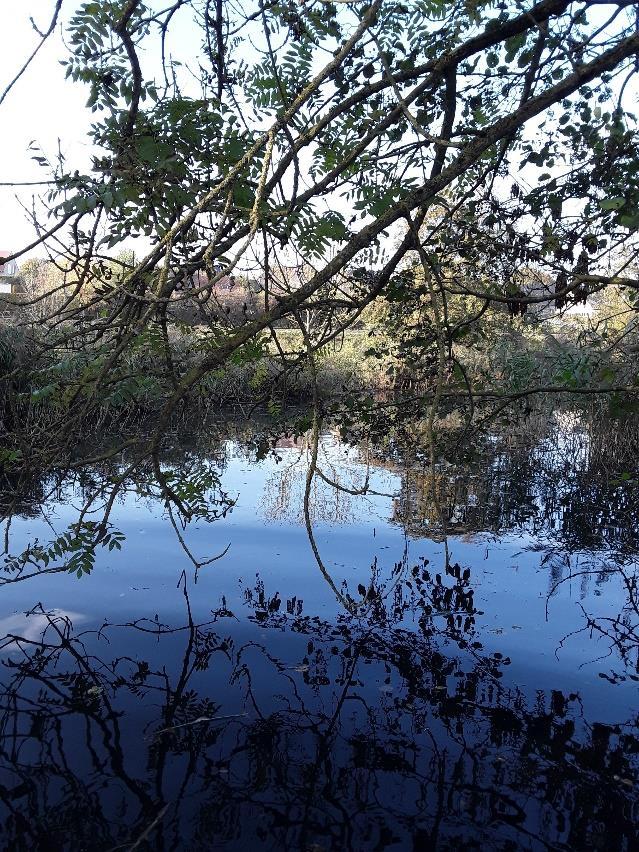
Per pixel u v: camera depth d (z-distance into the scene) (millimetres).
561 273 2734
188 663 3820
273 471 8766
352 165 2195
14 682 3615
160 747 3035
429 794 2732
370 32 1571
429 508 7047
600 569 5371
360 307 2305
